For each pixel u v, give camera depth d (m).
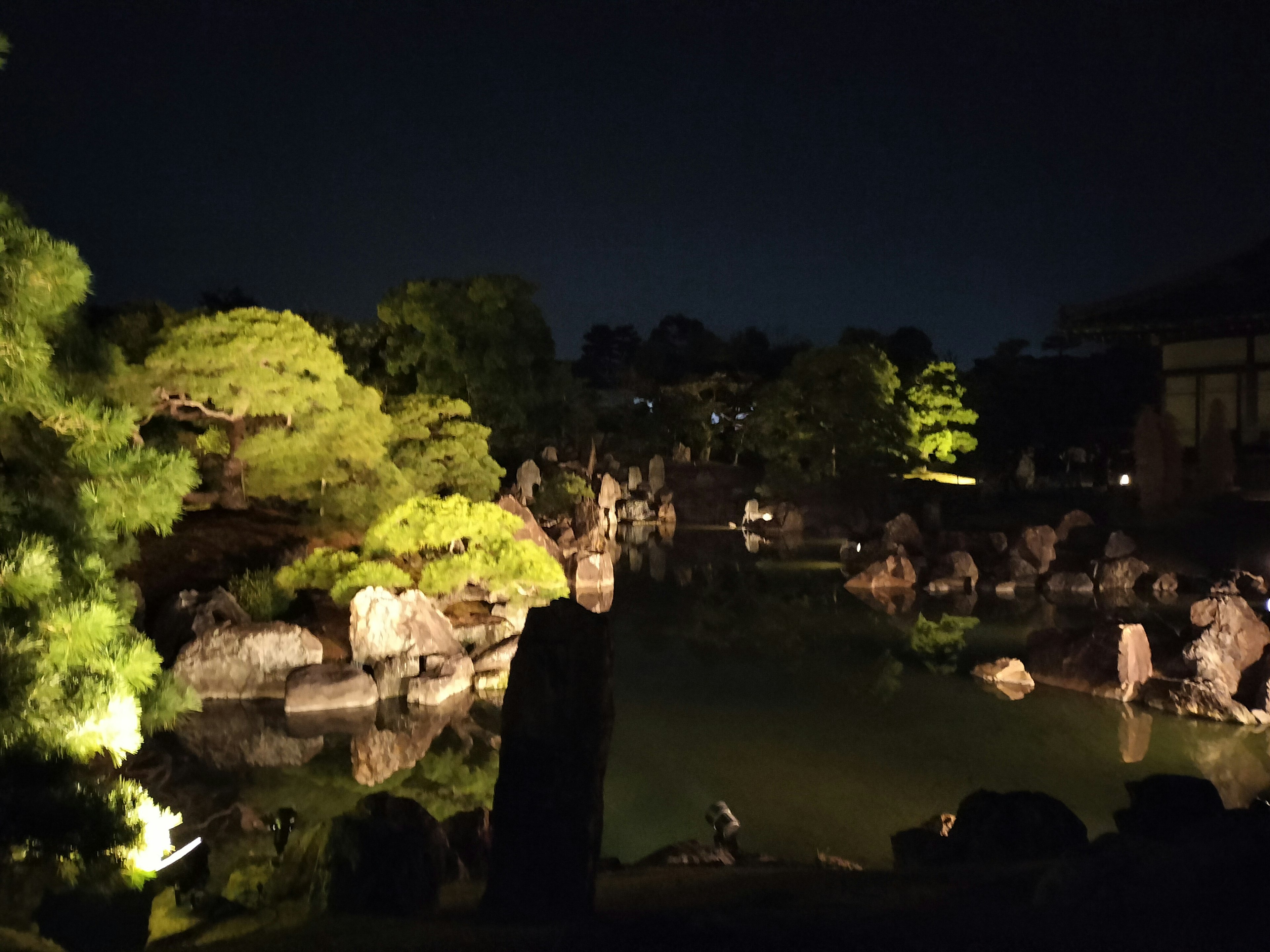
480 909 7.17
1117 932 5.26
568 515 47.34
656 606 31.89
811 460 63.81
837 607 32.22
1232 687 19.80
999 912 5.88
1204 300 43.56
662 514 62.25
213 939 6.89
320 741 16.55
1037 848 9.96
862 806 13.95
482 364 47.06
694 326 106.88
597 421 78.06
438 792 14.16
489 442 53.19
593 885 7.36
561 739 8.81
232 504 28.20
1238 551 36.81
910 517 42.91
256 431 28.28
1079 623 29.22
